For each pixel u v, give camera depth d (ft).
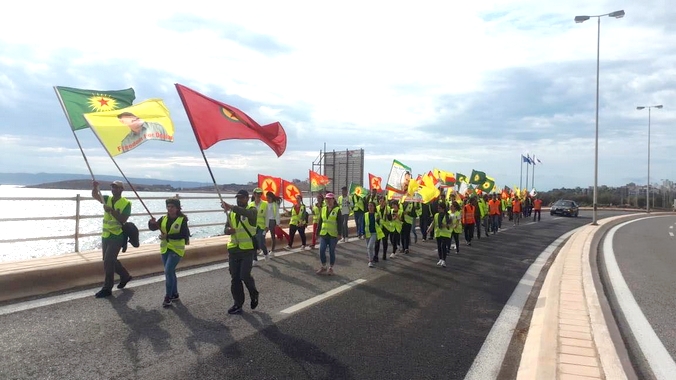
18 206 128.36
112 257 25.52
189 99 23.41
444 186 73.20
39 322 20.66
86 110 26.27
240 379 15.33
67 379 14.99
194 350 17.87
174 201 24.38
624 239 67.05
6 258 49.16
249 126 25.38
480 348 19.13
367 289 29.81
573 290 26.78
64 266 26.81
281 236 49.67
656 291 30.30
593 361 15.62
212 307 24.22
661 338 20.39
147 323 21.07
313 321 22.24
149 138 25.43
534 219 108.47
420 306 25.82
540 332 19.54
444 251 39.93
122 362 16.51
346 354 17.94
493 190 89.35
